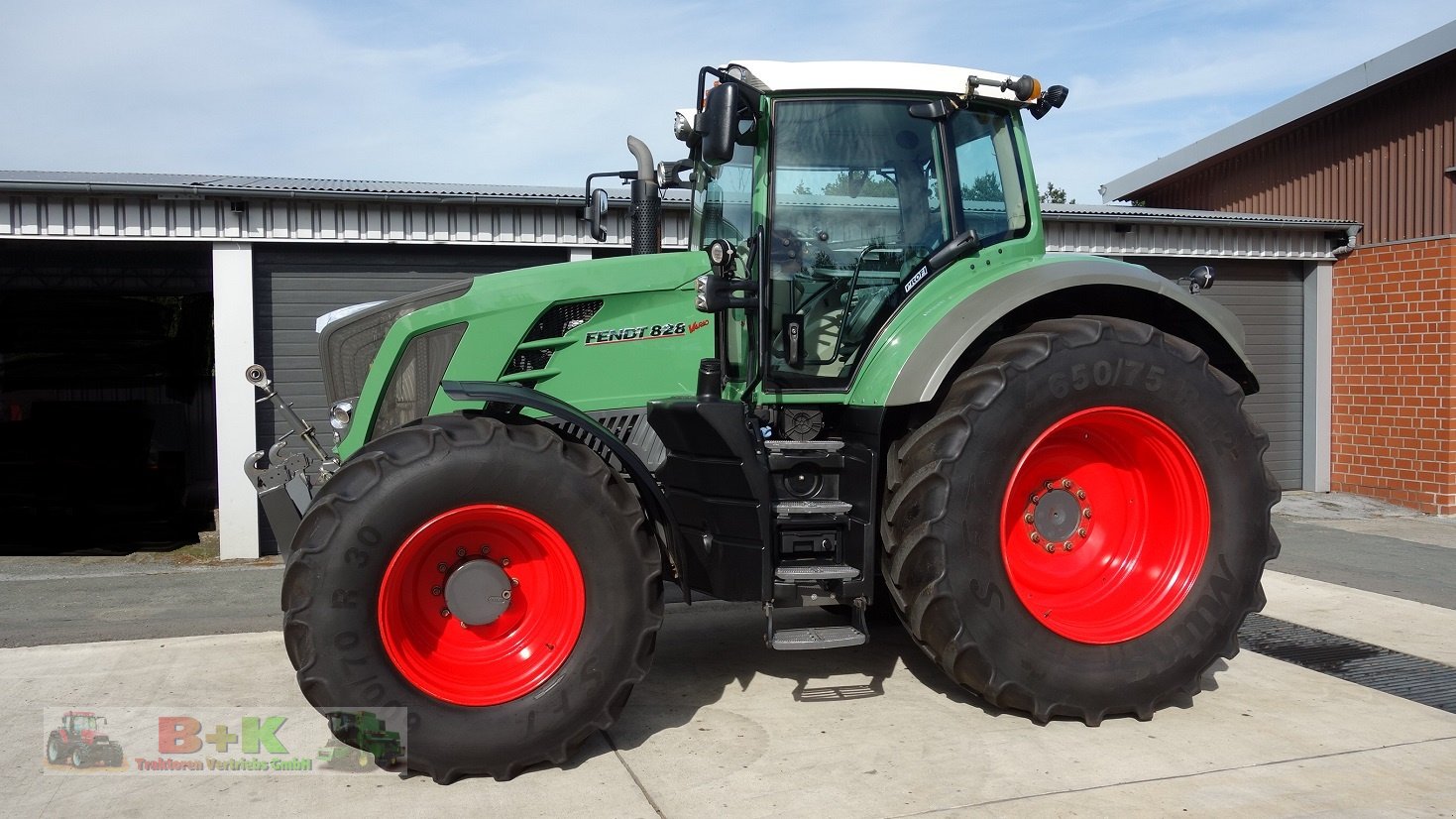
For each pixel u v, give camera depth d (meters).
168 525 9.03
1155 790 3.08
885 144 3.94
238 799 3.08
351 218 7.83
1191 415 3.72
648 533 3.37
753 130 3.86
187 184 7.54
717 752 3.42
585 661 3.26
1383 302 9.48
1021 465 3.54
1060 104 4.12
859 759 3.34
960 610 3.45
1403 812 2.92
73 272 10.62
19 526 8.58
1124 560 3.90
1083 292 4.01
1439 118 8.92
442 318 3.84
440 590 3.31
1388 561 6.89
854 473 3.66
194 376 10.35
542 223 8.20
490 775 3.23
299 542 3.08
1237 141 11.12
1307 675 4.25
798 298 3.86
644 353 3.94
